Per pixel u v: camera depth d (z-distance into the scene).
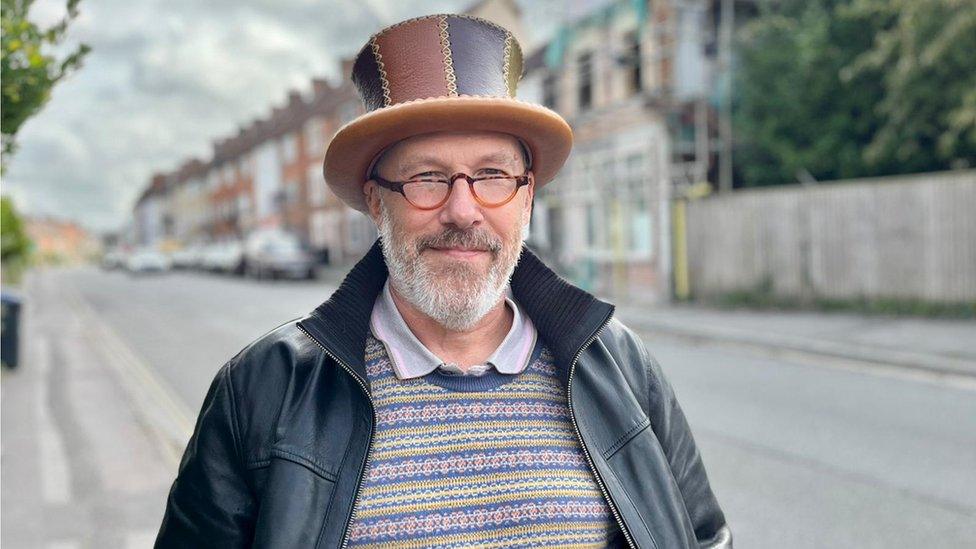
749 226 13.23
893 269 11.40
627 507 1.36
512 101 1.34
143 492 4.45
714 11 15.11
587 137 17.12
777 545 3.83
